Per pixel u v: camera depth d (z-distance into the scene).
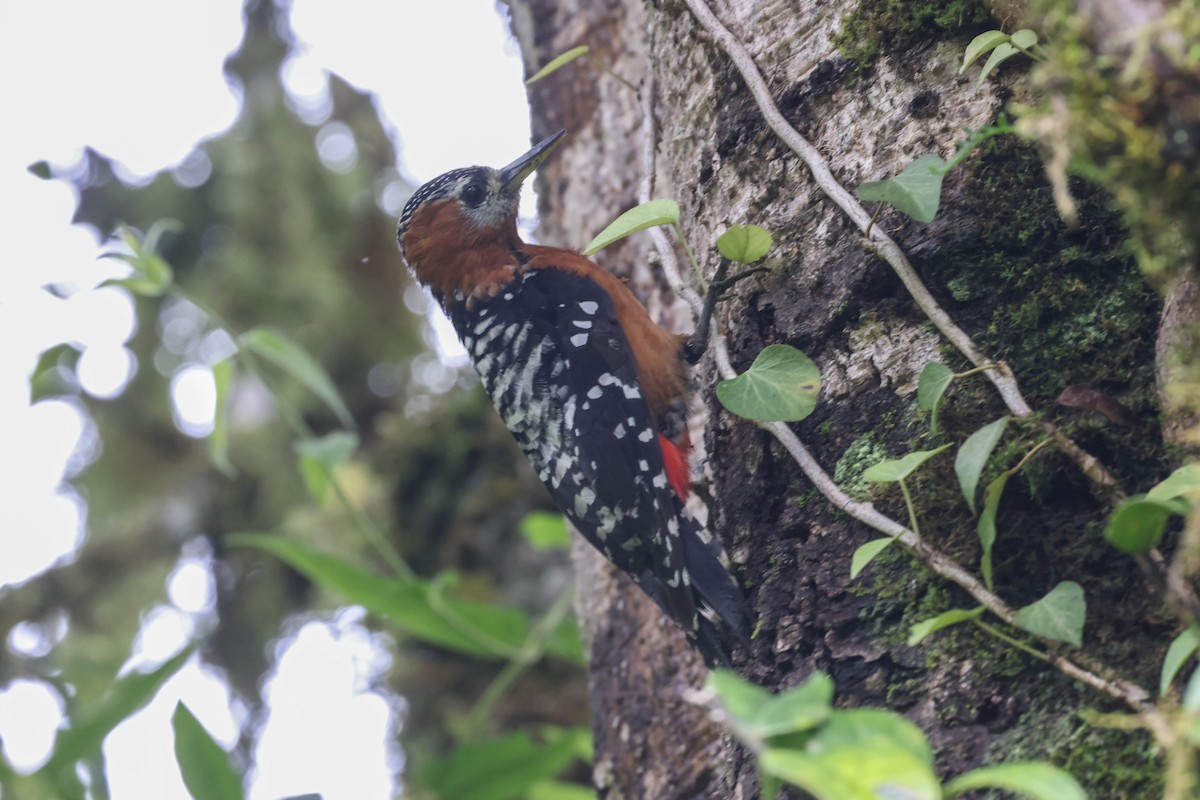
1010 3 4.42
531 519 8.74
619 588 7.36
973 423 4.29
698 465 6.73
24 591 11.82
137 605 11.86
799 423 4.70
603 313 6.80
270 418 12.20
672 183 5.85
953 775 3.87
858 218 4.66
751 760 4.49
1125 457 3.99
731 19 5.31
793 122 5.01
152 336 11.72
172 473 12.16
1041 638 3.88
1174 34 2.80
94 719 6.24
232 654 11.87
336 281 11.89
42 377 7.68
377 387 12.31
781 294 4.92
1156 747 3.54
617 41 7.96
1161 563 3.69
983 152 4.51
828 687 2.94
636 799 6.93
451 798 7.65
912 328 4.53
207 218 11.70
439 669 10.96
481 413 11.74
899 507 4.33
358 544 11.56
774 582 4.62
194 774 5.91
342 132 11.88
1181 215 3.00
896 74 4.79
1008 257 4.40
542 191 8.30
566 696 10.57
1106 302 4.20
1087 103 2.94
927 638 4.11
